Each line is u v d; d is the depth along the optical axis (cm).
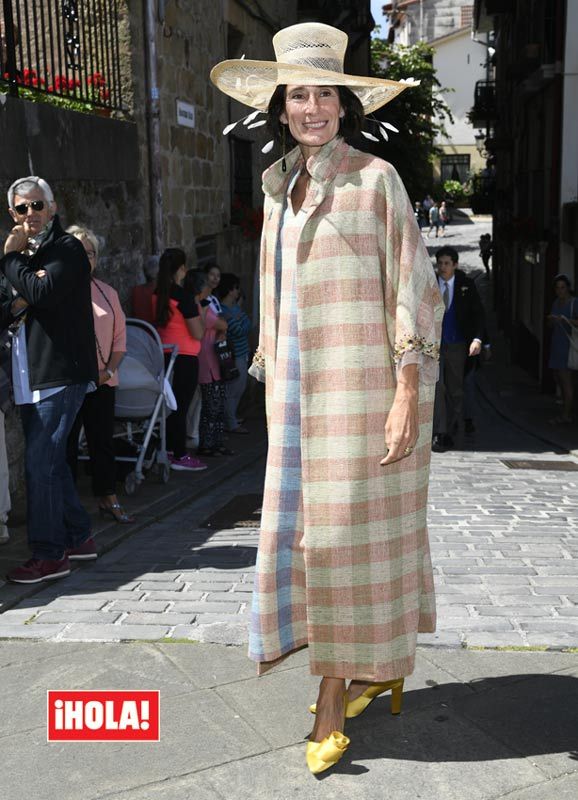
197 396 933
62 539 496
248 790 294
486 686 360
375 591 301
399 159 3109
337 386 296
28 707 346
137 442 770
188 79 1114
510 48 2662
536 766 305
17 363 480
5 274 463
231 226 1332
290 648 318
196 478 813
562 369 1350
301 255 296
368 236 292
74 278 468
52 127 721
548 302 1725
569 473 927
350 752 315
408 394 291
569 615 435
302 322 297
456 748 316
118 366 676
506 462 986
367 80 287
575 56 1631
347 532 298
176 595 470
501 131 3081
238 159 1372
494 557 549
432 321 297
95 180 830
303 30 298
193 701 350
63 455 494
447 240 4919
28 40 733
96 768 306
